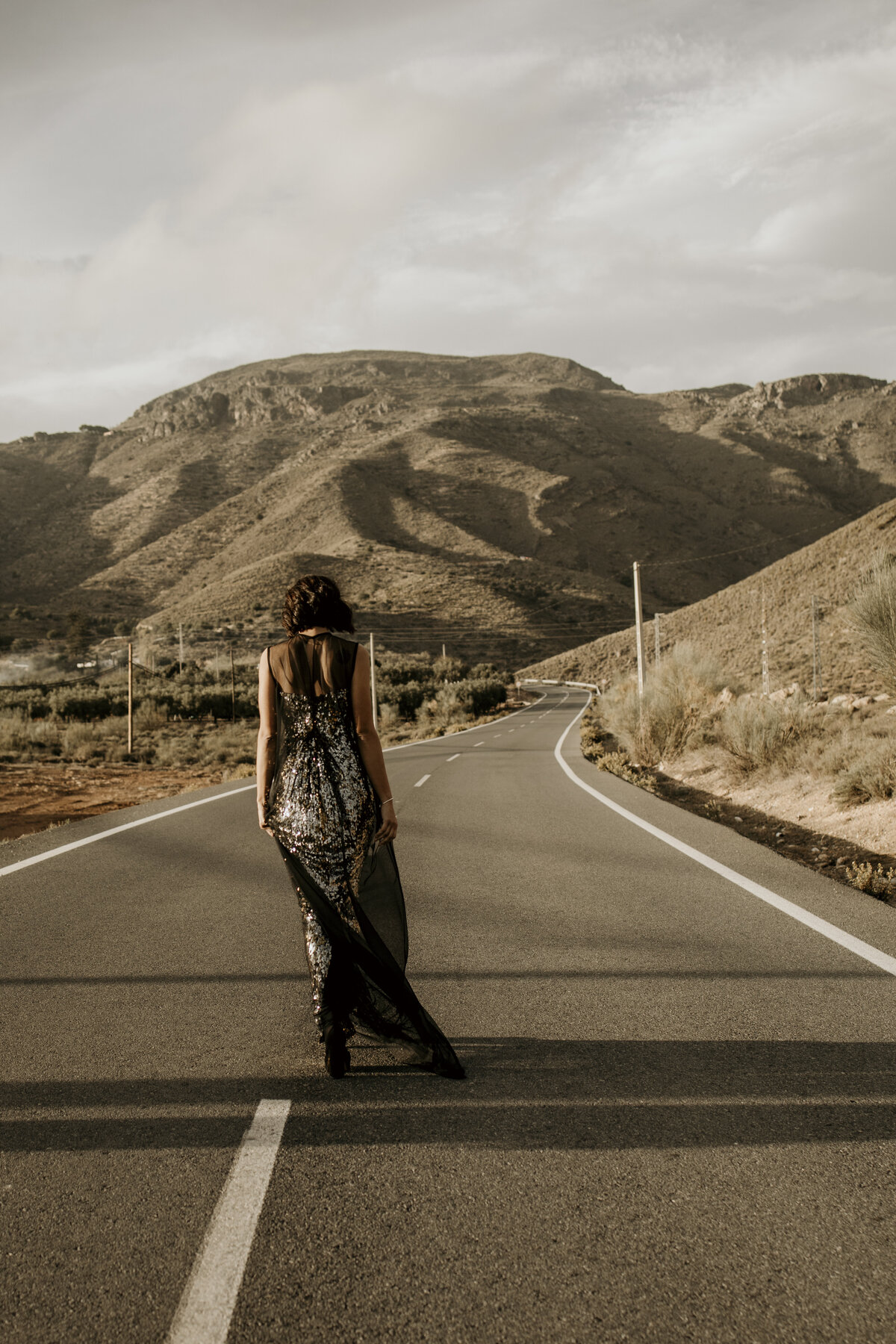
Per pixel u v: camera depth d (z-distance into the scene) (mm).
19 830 11641
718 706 21188
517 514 169625
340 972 3385
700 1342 2027
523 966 4996
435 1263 2305
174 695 49344
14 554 176375
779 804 11852
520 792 14656
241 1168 2783
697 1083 3395
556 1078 3459
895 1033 3885
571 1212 2535
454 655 107875
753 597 65688
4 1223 2494
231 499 185000
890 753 10445
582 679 95500
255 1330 2068
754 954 5164
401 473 183875
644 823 10719
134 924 6090
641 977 4758
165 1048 3812
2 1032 4012
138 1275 2268
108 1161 2832
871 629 12906
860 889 7004
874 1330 2061
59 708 41500
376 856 3547
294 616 3457
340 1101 3273
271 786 3469
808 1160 2822
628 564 159875
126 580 147375
